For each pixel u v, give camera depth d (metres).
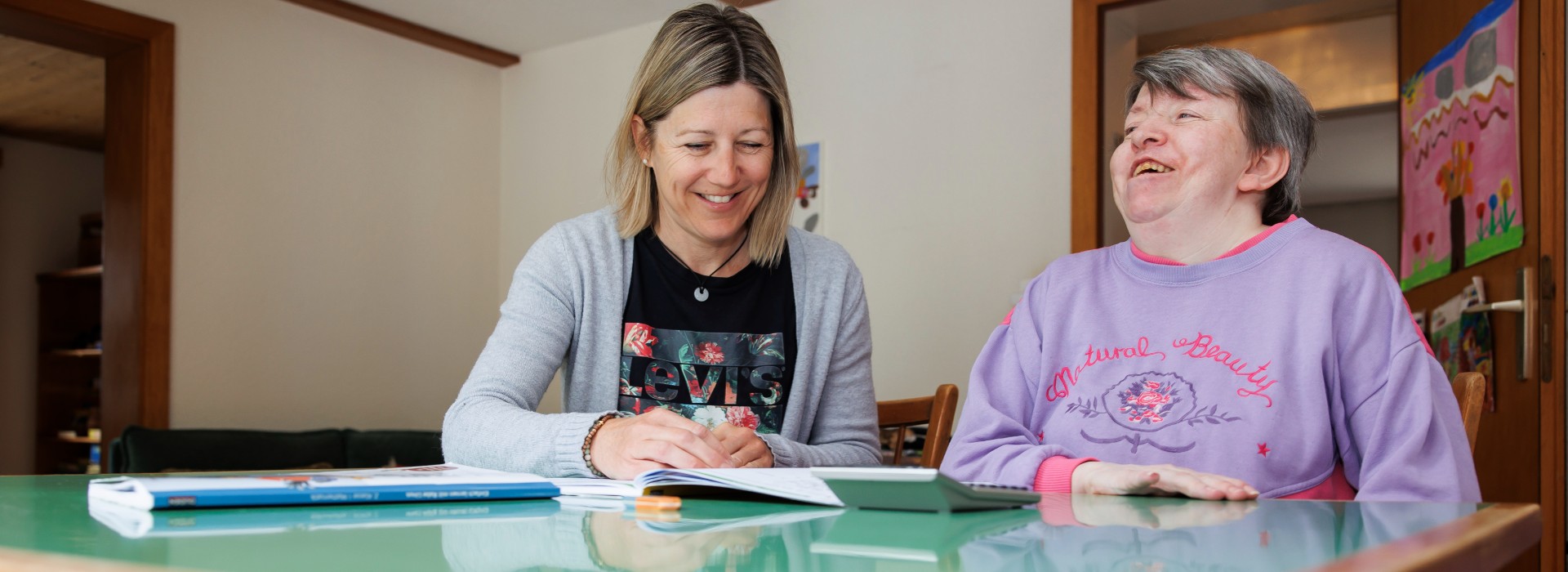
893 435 3.60
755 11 4.38
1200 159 1.22
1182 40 4.10
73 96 5.36
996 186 3.74
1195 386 1.17
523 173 4.92
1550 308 2.05
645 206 1.50
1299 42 4.17
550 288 1.44
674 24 1.44
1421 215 2.82
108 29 3.70
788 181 1.52
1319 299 1.14
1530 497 2.12
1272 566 0.46
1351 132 5.28
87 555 0.50
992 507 0.74
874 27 4.07
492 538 0.58
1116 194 1.32
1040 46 3.68
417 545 0.54
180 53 3.90
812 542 0.56
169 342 3.82
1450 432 1.07
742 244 1.55
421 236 4.66
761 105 1.43
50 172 6.48
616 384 1.48
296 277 4.21
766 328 1.55
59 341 6.48
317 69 4.31
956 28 3.87
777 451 1.24
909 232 3.93
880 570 0.46
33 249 6.39
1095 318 1.27
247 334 4.05
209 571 0.45
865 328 1.65
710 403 1.51
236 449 3.60
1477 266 2.41
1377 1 3.79
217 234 3.98
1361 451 1.12
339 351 4.34
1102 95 3.57
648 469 1.02
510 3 4.32
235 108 4.05
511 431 1.16
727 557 0.50
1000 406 1.31
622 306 1.50
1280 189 1.27
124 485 0.73
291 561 0.48
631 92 1.46
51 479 1.04
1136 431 1.18
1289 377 1.14
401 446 3.90
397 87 4.59
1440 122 2.66
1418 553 0.46
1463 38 2.50
